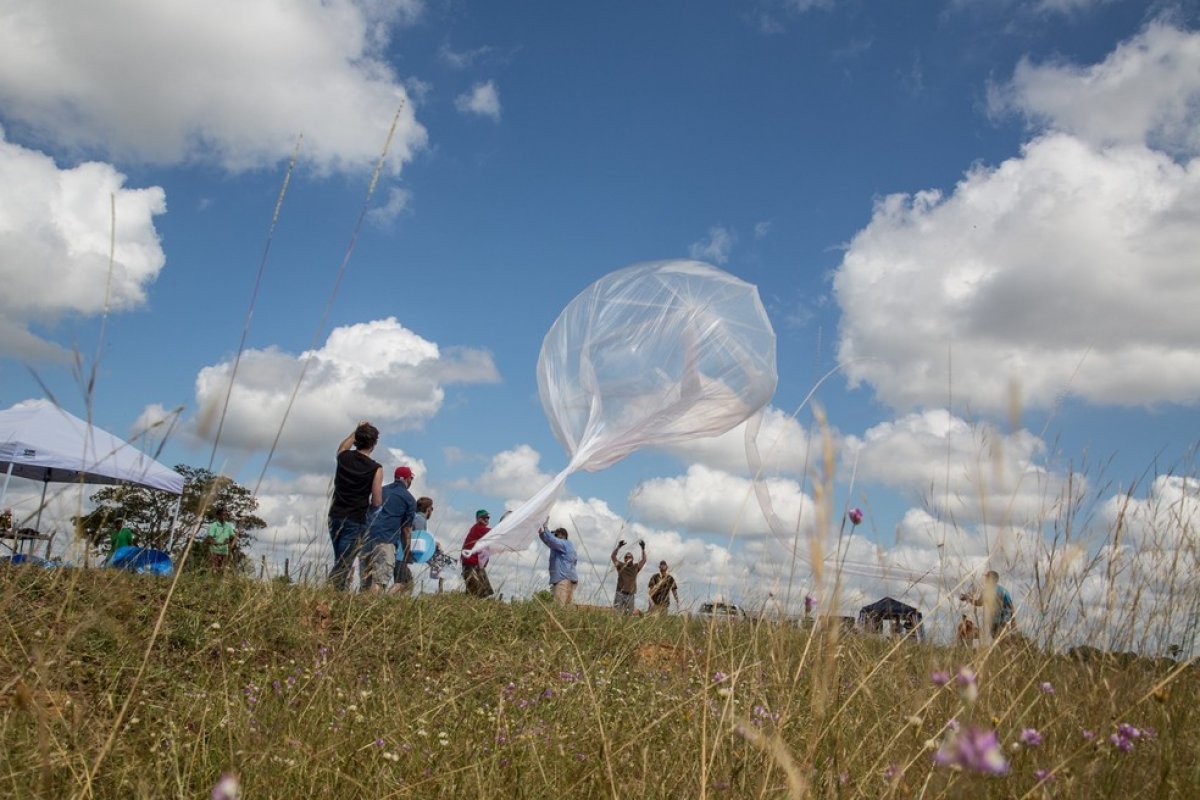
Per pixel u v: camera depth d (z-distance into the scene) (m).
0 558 3.92
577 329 7.13
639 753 3.44
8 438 8.65
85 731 3.43
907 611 3.24
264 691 4.37
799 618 3.16
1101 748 2.51
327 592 6.76
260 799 3.06
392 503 8.14
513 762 3.47
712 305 6.68
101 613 4.02
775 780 2.68
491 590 9.04
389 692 4.65
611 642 6.22
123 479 4.18
